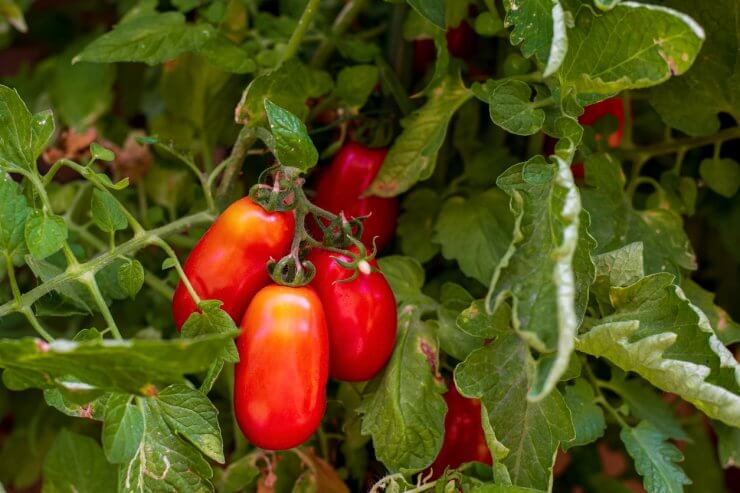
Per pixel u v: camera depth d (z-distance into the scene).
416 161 0.70
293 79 0.68
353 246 0.64
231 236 0.62
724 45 0.69
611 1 0.58
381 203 0.73
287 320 0.61
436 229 0.73
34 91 0.92
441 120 0.70
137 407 0.62
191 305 0.63
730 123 0.76
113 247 0.64
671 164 0.78
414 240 0.74
